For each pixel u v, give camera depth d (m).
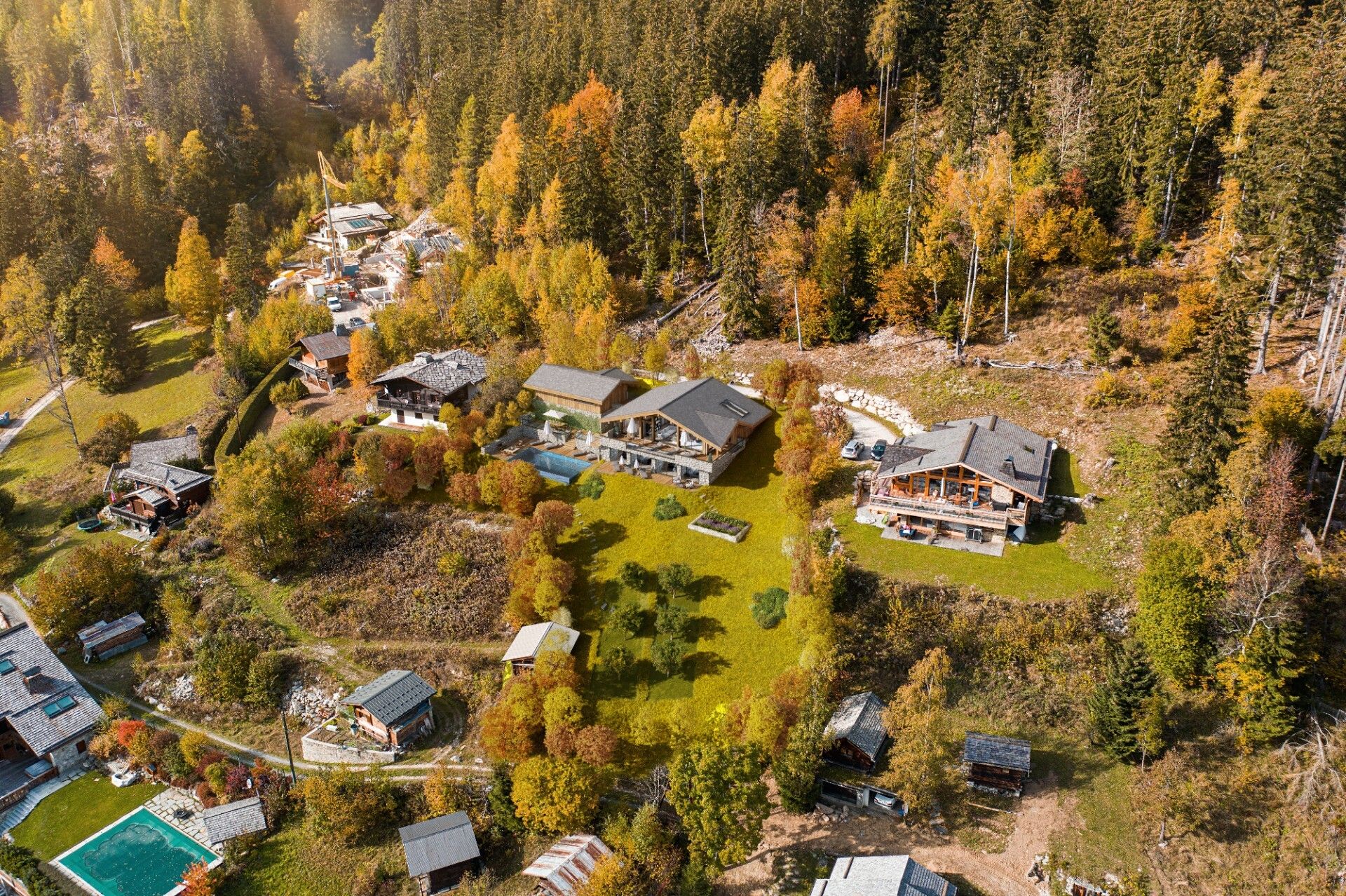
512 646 71.19
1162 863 51.78
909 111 127.44
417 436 94.25
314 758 69.12
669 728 62.31
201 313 139.75
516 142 133.88
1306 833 50.94
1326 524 62.19
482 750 66.94
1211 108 89.56
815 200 113.25
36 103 199.00
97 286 129.75
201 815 66.75
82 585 84.12
